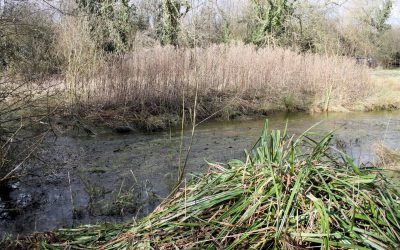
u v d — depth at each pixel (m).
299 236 2.72
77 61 10.97
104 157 7.63
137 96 11.59
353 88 15.73
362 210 2.80
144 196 5.49
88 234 3.46
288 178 3.07
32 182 5.99
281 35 21.64
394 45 27.80
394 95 16.16
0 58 6.80
